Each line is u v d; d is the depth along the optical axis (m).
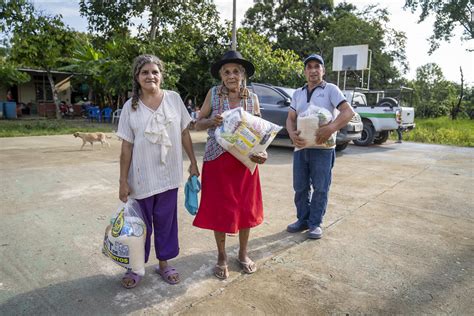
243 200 2.59
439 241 3.33
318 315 2.18
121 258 2.31
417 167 7.08
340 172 6.44
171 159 2.44
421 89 30.47
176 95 2.50
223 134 2.39
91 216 3.79
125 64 13.12
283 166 6.81
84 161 6.72
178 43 14.59
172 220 2.52
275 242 3.27
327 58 24.89
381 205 4.42
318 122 3.03
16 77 16.14
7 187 4.82
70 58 16.08
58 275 2.59
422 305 2.30
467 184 5.63
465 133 13.02
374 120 10.25
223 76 2.55
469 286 2.54
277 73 15.48
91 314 2.14
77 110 19.73
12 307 2.19
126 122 2.34
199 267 2.76
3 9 12.84
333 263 2.86
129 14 14.37
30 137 10.23
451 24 25.48
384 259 2.95
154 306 2.24
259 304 2.28
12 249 2.98
